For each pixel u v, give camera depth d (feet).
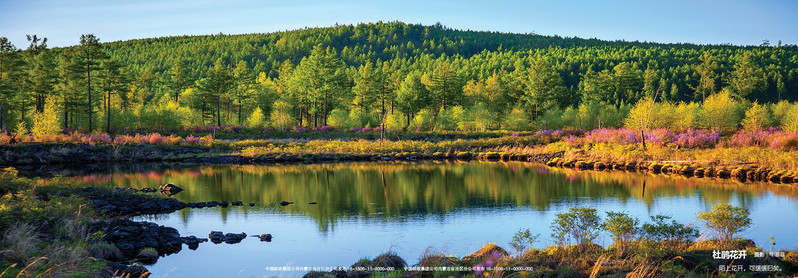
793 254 32.89
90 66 191.21
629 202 66.85
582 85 502.38
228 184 89.51
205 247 45.91
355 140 186.29
